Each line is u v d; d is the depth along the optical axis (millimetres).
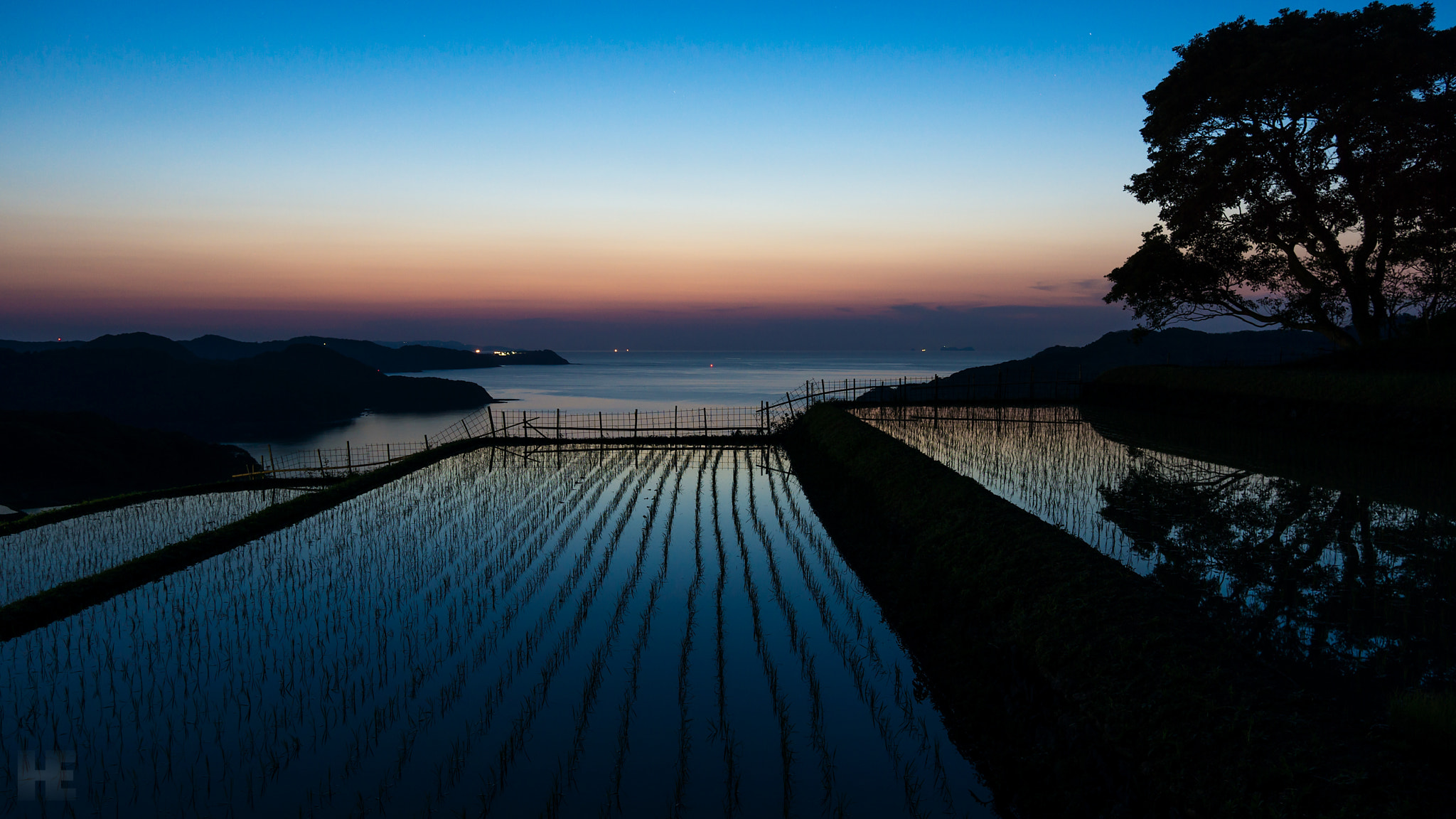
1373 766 4527
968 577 9359
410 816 5730
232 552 13258
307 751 6633
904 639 9008
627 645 8789
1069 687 6434
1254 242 26141
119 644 9102
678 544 13117
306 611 10109
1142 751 5387
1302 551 9734
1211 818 4672
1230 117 24094
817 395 36344
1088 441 20359
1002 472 16094
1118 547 10133
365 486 19094
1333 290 25828
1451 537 10188
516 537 13844
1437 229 22469
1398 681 6211
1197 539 10445
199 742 6824
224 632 9438
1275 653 6773
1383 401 17891
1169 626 6625
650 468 21672
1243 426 22031
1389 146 22062
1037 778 5914
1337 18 22766
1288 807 4383
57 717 7301
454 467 22516
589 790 6027
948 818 5668
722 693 7582
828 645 8781
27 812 5770
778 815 5695
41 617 9922
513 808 5801
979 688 7379
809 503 16469
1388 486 13250
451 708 7359
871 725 7000
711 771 6273
